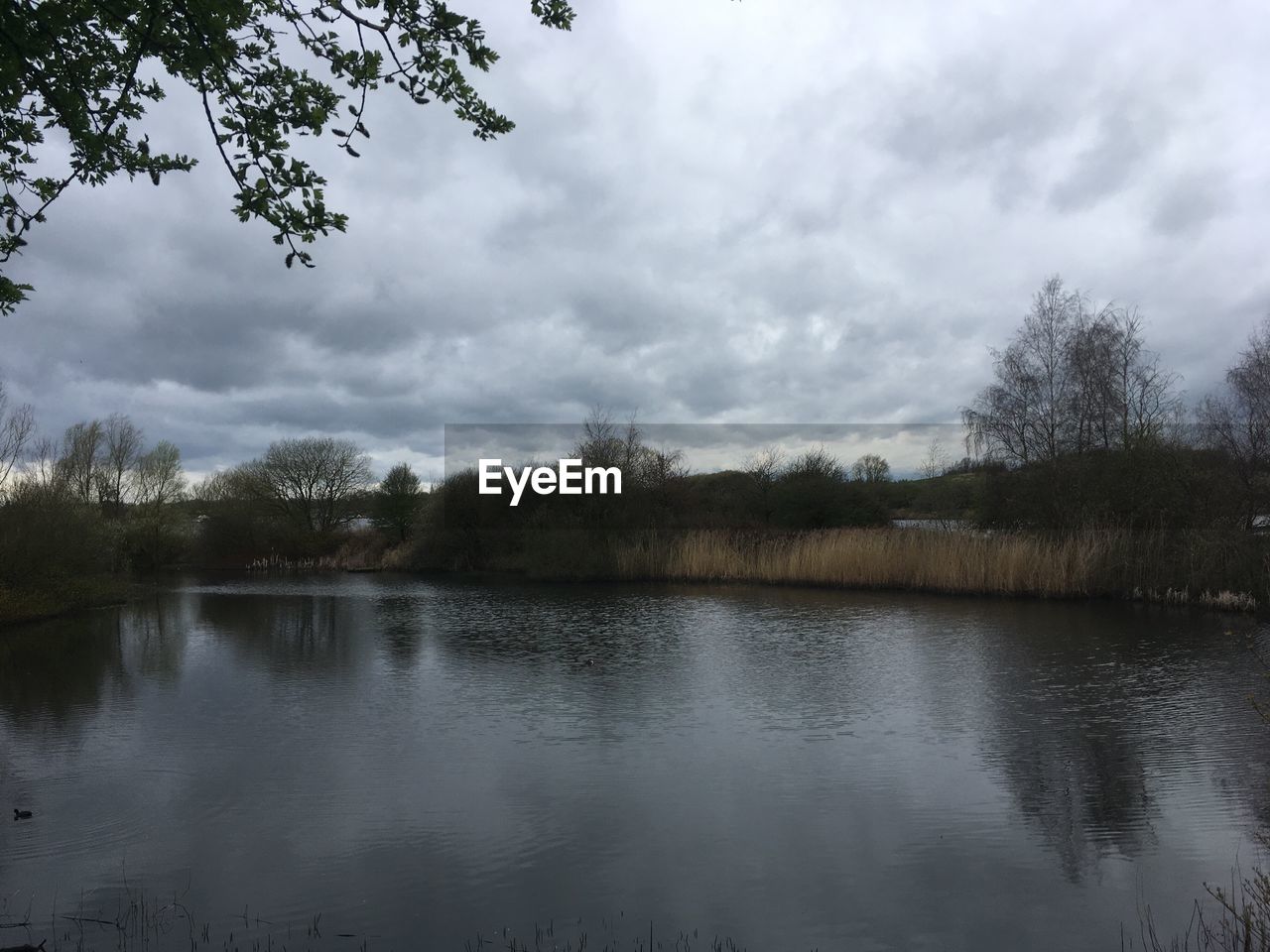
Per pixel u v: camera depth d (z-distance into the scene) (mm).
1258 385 23609
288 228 4539
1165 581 20203
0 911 5422
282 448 49312
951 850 6277
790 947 4949
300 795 7492
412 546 39938
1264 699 10750
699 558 28500
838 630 17172
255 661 14297
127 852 6316
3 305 5297
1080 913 5320
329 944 5000
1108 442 26422
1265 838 6098
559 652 15000
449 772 8117
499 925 5215
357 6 4477
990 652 14367
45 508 22312
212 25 4277
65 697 11562
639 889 5680
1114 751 8648
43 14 4324
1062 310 28359
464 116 4918
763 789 7574
